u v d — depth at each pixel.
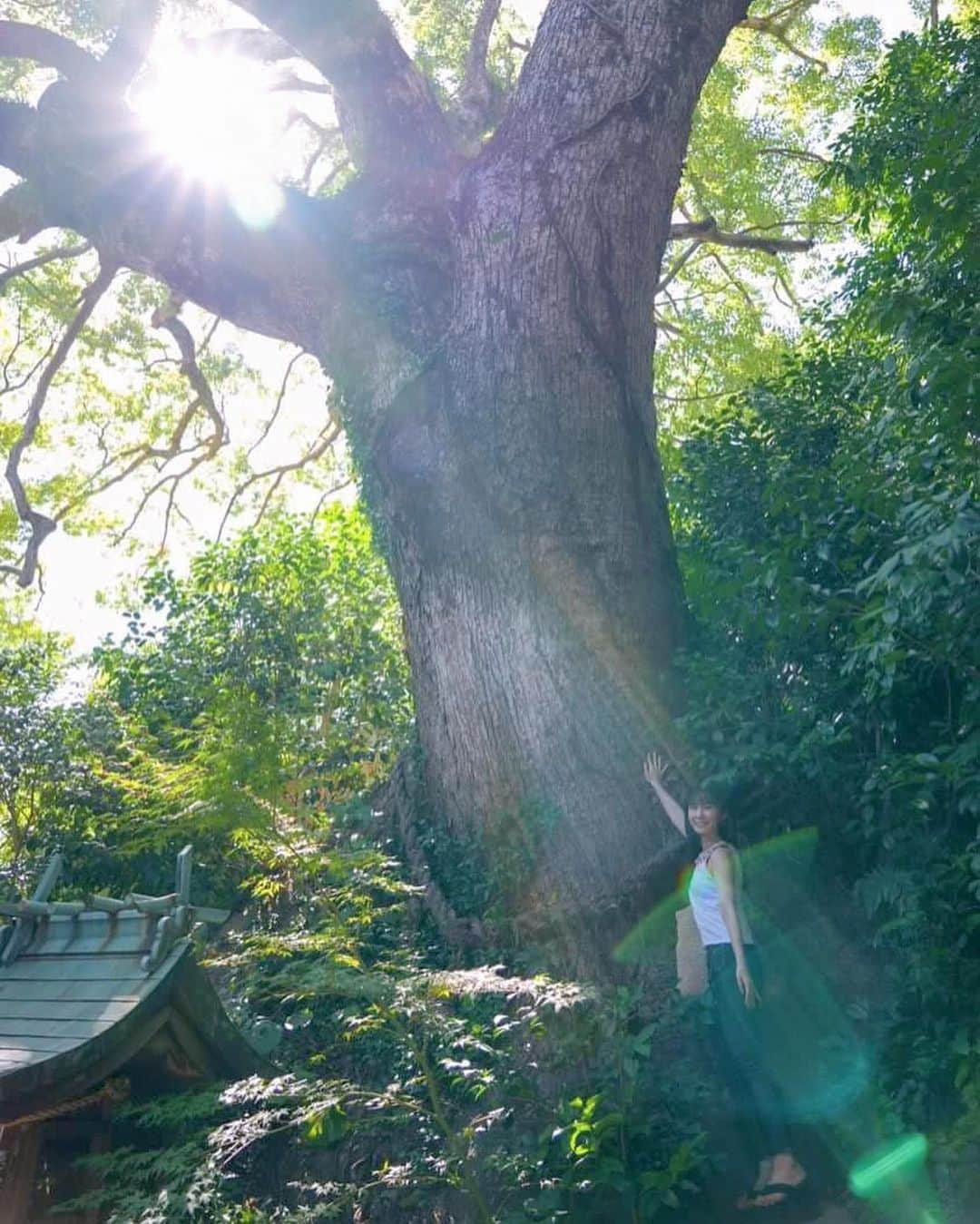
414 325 10.33
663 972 8.20
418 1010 6.32
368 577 12.76
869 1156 6.79
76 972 6.26
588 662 9.13
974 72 8.66
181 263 10.95
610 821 8.84
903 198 8.50
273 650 11.91
